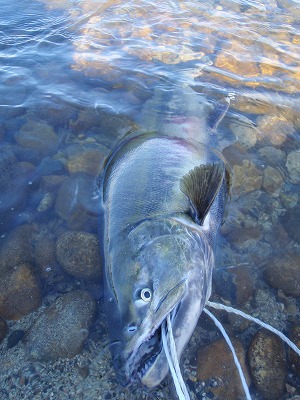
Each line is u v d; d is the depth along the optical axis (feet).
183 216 1.40
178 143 1.80
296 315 1.49
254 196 1.84
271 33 2.78
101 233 1.59
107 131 2.03
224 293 1.54
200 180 1.43
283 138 2.03
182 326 1.24
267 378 1.28
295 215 1.76
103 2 3.11
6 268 1.57
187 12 2.99
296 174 1.91
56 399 1.28
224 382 1.30
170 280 1.25
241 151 1.95
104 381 1.32
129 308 1.24
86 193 1.78
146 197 1.47
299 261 1.59
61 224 1.72
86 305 1.45
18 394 1.30
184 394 1.06
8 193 1.79
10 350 1.40
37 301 1.51
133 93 2.23
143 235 1.34
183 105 2.14
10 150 1.93
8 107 2.13
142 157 1.66
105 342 1.41
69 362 1.36
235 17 2.96
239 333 1.45
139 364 1.20
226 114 2.12
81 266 1.57
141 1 3.11
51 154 1.94
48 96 2.20
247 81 2.34
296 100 2.22
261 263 1.62
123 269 1.31
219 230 1.69
